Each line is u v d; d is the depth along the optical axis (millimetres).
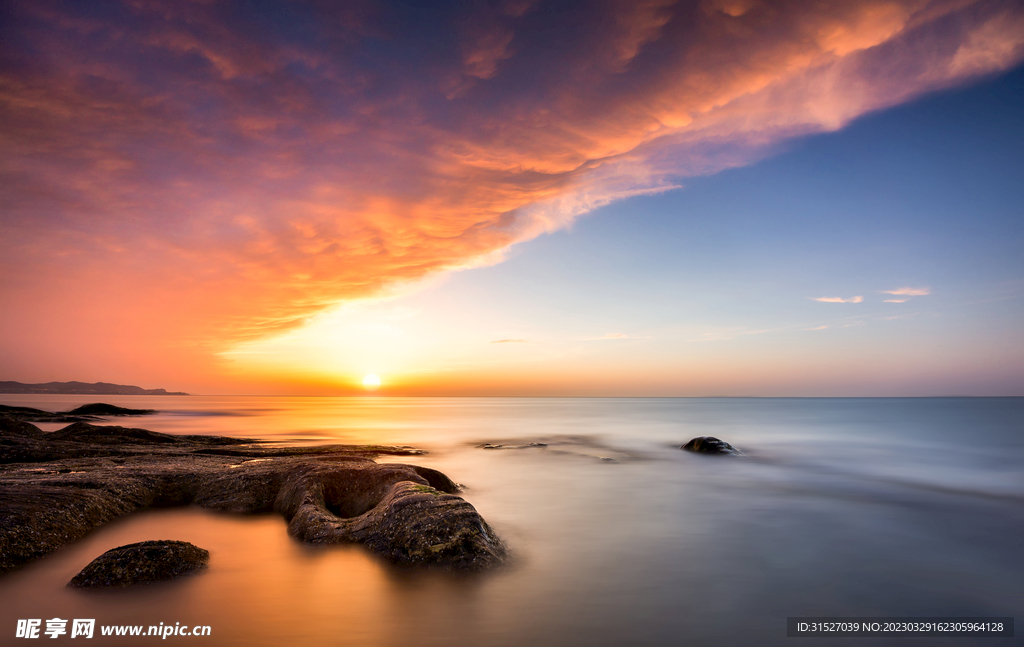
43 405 93062
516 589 8141
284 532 10750
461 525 9172
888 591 8398
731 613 7500
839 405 120625
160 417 60375
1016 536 11539
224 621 6902
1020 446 29578
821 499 15344
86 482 12344
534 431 42688
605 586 8383
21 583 7691
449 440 34312
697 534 11508
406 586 8047
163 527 11086
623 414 76000
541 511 13633
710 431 40969
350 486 12766
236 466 15469
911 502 14992
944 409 89000
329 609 7277
